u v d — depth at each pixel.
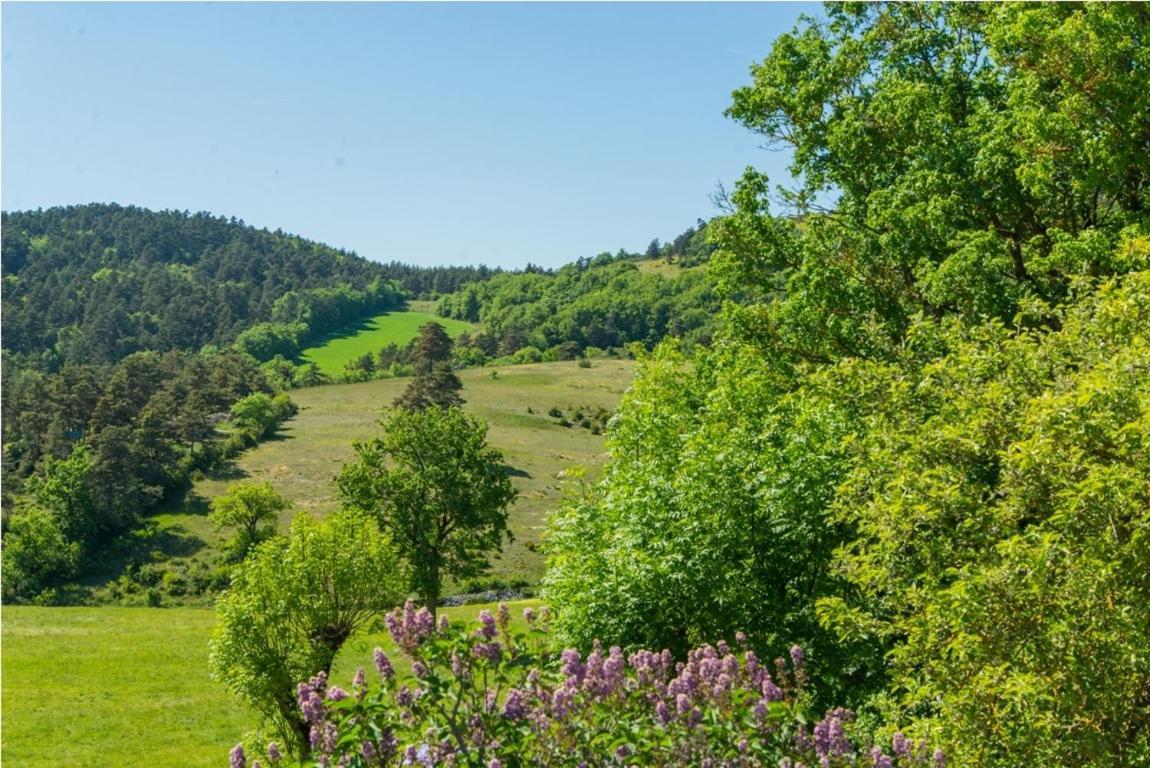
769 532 17.50
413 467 54.53
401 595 31.52
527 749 6.77
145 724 41.69
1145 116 19.73
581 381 159.12
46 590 83.75
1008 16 21.66
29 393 131.12
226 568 86.44
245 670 28.17
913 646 10.78
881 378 14.27
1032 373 11.91
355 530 30.89
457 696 6.68
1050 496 10.20
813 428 17.94
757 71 30.66
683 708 6.95
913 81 26.86
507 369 171.88
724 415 25.66
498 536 56.00
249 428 120.62
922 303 25.39
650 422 26.94
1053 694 9.09
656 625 17.77
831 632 16.81
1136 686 9.25
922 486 11.22
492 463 56.25
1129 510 9.27
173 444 114.56
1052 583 9.36
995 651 9.38
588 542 19.80
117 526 95.25
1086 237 19.80
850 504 13.26
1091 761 9.02
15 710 42.69
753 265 31.03
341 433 123.31
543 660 7.24
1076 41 19.28
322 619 28.91
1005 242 22.73
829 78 28.72
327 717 6.53
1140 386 9.95
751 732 7.23
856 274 26.62
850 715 7.88
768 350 28.08
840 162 28.61
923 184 24.14
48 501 94.44
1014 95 21.41
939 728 10.13
